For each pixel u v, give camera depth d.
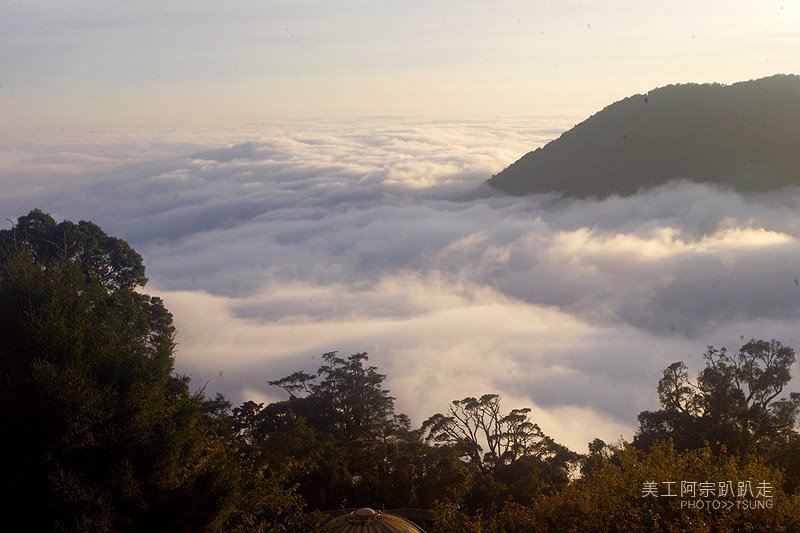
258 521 13.15
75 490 10.25
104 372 12.02
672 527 9.34
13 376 11.20
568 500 11.31
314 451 21.86
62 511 10.23
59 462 10.73
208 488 11.86
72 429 10.63
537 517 11.53
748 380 28.44
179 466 12.15
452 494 21.91
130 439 11.42
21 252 14.44
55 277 13.98
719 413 26.05
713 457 11.71
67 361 11.56
